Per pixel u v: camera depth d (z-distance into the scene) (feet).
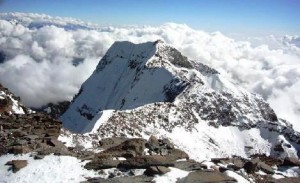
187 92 555.69
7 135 139.95
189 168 115.55
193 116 451.12
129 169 111.65
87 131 291.99
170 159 120.06
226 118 504.43
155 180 102.99
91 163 114.01
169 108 419.74
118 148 136.05
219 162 135.13
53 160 115.96
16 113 192.65
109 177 106.93
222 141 439.22
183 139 356.38
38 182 101.71
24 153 120.98
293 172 142.10
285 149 462.19
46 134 155.22
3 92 216.95
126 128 301.84
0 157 118.52
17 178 103.76
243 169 130.72
